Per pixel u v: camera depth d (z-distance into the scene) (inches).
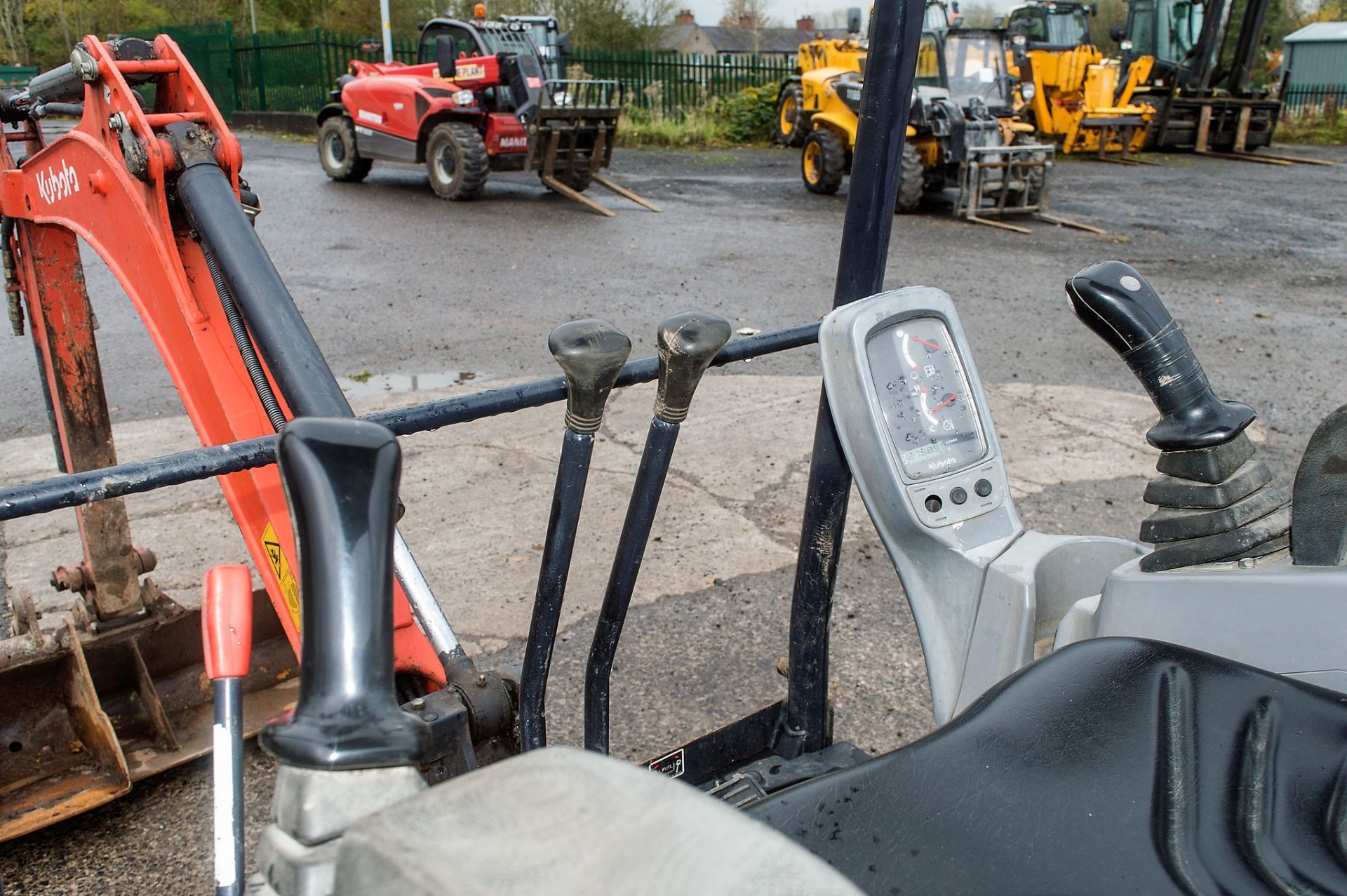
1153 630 55.9
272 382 65.9
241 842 38.8
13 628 122.1
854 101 521.0
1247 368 251.8
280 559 69.3
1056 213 512.7
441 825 20.3
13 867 92.7
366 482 27.0
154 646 107.2
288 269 343.9
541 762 22.0
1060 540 67.0
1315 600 50.1
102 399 100.9
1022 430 205.3
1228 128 828.6
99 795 93.3
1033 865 39.3
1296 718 45.9
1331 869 39.3
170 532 158.6
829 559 71.2
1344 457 50.8
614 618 63.6
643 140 818.8
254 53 925.2
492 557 151.6
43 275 95.4
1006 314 301.6
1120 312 57.9
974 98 496.7
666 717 115.7
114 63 73.7
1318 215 515.5
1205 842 40.3
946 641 66.7
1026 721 46.1
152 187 71.5
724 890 19.5
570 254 378.9
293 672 111.7
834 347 65.5
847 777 44.1
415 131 496.7
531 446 194.1
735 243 409.4
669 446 59.1
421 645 65.2
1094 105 754.8
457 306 300.5
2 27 1339.8
